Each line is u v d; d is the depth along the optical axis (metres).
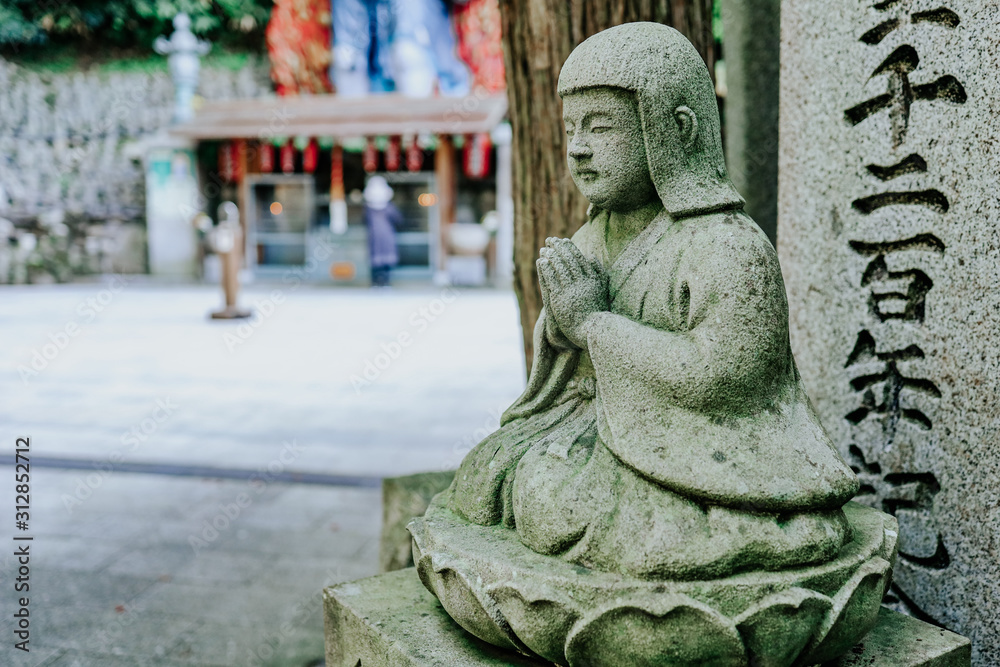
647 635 1.52
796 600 1.51
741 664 1.53
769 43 3.26
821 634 1.57
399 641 1.82
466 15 15.38
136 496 4.71
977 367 2.20
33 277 16.58
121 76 16.94
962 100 2.18
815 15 2.52
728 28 3.34
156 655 2.96
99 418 6.51
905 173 2.33
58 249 16.80
